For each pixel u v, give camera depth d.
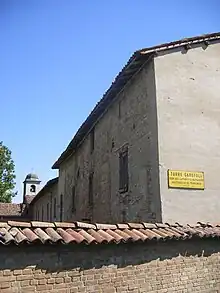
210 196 9.84
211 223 9.62
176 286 7.41
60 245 5.91
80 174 18.66
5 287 5.22
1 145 39.50
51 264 5.76
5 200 39.34
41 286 5.57
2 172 39.16
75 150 20.39
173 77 10.36
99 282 6.25
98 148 15.38
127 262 6.73
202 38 10.84
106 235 6.52
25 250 5.54
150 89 10.36
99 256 6.37
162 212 9.22
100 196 14.59
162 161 9.60
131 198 11.23
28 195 47.72
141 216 10.40
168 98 10.13
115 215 12.56
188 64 10.64
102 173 14.55
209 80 10.77
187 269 7.73
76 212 19.00
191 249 7.95
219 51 11.18
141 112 10.96
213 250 8.38
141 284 6.83
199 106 10.41
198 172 9.89
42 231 5.94
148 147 10.27
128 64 10.92
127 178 11.73
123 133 12.39
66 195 22.20
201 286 7.87
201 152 10.08
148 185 10.08
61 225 6.39
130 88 12.01
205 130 10.30
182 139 9.97
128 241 6.63
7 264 5.32
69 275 5.91
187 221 9.42
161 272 7.23
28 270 5.50
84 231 6.49
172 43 10.42
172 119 10.01
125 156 12.08
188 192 9.63
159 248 7.36
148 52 10.17
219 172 10.13
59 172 25.41
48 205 29.55
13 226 5.84
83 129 17.03
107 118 14.38
